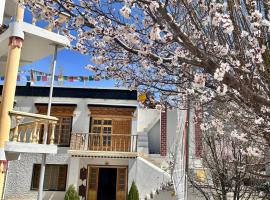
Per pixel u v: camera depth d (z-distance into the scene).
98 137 18.75
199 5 3.77
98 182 18.67
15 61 9.01
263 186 9.53
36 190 17.66
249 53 3.71
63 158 18.25
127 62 5.03
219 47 3.75
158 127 22.48
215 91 4.13
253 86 3.92
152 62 4.65
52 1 4.12
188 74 4.25
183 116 12.23
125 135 18.45
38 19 4.53
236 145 8.89
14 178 17.69
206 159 9.94
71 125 18.98
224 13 3.67
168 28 3.66
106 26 4.14
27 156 18.03
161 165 17.73
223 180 9.55
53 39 9.81
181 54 4.04
